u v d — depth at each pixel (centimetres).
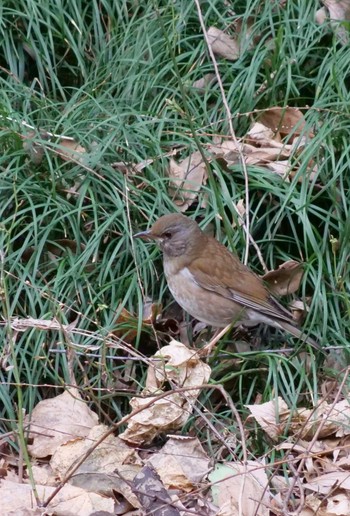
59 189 1151
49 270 1106
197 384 1023
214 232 1158
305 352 1076
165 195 1149
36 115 1241
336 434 998
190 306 1099
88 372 1054
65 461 963
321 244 1125
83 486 942
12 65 1276
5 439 1005
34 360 1041
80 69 1282
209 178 1098
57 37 1294
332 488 916
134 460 974
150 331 1091
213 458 973
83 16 1290
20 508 882
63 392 1039
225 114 1223
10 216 1109
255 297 1076
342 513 898
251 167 1164
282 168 1163
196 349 1101
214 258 1082
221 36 1273
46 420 1012
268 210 1147
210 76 1258
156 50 1270
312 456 925
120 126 1184
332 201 1140
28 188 1138
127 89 1243
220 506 908
